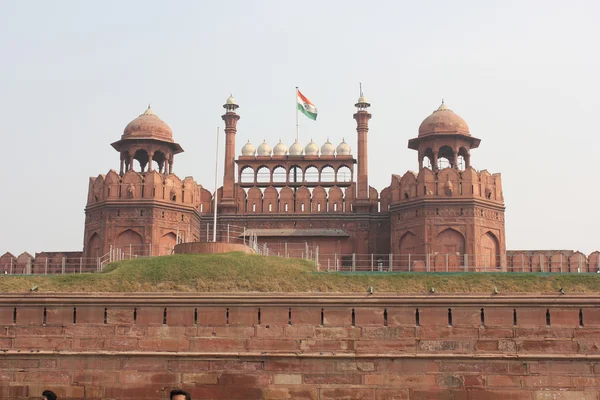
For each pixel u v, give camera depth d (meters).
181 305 26.55
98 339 26.47
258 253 33.22
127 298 26.62
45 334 26.59
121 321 26.55
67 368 26.28
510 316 25.97
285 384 25.78
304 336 26.17
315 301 26.33
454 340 25.89
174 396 15.96
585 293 26.03
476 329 25.94
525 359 25.56
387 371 25.73
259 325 26.30
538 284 27.64
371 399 25.59
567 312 25.89
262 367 25.94
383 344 25.98
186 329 26.38
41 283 28.27
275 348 26.12
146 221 37.06
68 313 26.70
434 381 25.59
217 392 25.83
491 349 25.77
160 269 28.72
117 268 29.27
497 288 27.44
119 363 26.20
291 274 28.56
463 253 36.16
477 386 25.50
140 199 37.22
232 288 27.75
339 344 26.05
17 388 26.25
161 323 26.45
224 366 26.00
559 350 25.66
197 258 29.42
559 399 25.30
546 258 37.16
